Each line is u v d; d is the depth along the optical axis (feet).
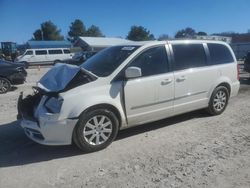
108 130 18.72
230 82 25.44
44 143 17.76
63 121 17.33
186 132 21.34
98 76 19.04
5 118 26.63
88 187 14.40
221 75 24.66
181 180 14.70
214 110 24.79
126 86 19.22
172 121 23.76
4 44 166.81
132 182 14.66
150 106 20.47
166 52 21.48
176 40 22.49
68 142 17.74
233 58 25.98
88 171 15.98
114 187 14.29
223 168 15.81
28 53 132.77
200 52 23.57
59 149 18.93
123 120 19.43
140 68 20.02
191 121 23.75
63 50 138.21
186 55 22.58
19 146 19.79
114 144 19.44
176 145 19.02
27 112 19.13
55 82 18.45
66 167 16.55
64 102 17.33
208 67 23.71
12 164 17.17
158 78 20.58
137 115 19.98
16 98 37.78
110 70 19.39
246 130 21.59
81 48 197.67
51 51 135.95
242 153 17.60
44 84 18.92
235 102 30.35
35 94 19.97
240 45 172.86
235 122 23.44
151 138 20.31
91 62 21.34
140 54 20.20
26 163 17.24
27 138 21.17
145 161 16.88
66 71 18.69
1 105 32.86
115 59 20.25
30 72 94.17
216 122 23.44
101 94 18.38
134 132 21.48
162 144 19.24
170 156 17.42
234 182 14.46
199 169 15.74
